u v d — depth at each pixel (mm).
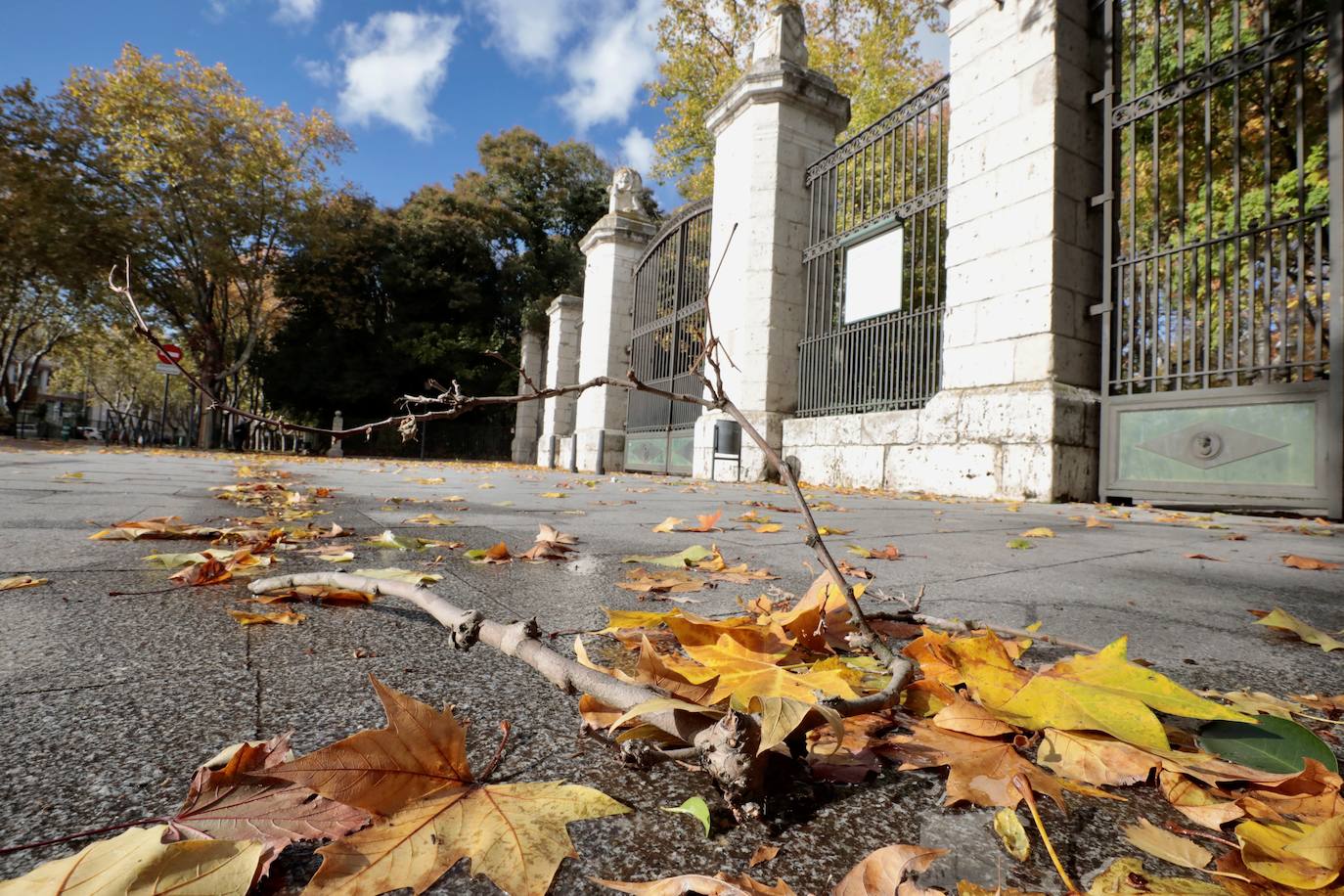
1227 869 592
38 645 1126
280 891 521
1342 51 4363
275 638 1211
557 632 1292
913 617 1449
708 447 9258
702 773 753
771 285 8711
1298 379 4641
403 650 1154
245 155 20594
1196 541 3264
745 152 9062
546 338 21391
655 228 13883
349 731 819
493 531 2869
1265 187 4746
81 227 19844
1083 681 916
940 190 6902
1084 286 5812
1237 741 826
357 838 567
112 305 21938
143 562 1836
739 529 3191
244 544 2172
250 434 25500
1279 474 4617
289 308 29172
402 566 1955
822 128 9164
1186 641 1428
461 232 27844
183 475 5684
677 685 837
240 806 615
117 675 996
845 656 1155
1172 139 8391
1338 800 697
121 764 717
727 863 596
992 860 608
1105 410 5637
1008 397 5750
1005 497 5734
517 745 798
